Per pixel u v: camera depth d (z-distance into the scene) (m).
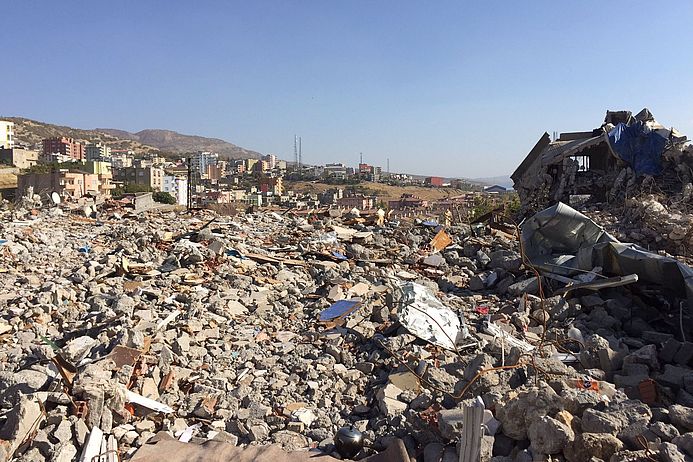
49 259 13.01
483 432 5.38
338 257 14.30
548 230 11.20
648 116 22.95
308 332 9.23
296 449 5.84
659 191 19.23
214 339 8.68
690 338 8.51
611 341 8.06
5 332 8.34
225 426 6.29
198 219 20.17
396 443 5.49
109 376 6.42
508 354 7.66
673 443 4.89
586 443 4.81
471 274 13.00
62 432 5.38
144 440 5.78
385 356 8.12
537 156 25.69
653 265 9.17
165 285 10.98
